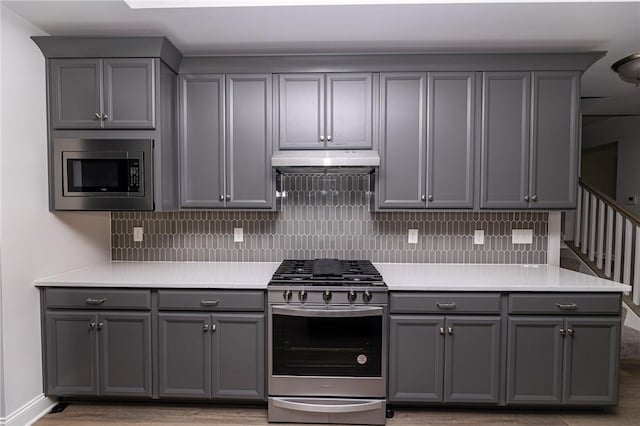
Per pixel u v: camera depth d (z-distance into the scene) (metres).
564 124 2.46
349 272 2.42
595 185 5.11
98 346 2.24
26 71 2.14
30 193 2.17
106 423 2.17
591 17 2.01
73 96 2.32
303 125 2.52
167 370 2.24
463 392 2.20
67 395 2.26
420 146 2.49
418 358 2.20
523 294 2.17
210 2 1.93
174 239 2.89
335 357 2.17
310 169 2.58
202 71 2.52
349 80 2.50
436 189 2.50
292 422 2.19
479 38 2.27
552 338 2.18
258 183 2.54
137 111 2.32
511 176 2.48
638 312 3.08
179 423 2.17
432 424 2.18
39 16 2.06
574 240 3.90
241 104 2.52
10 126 2.03
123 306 2.22
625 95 3.34
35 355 2.19
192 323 2.22
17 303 2.07
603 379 2.18
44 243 2.27
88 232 2.68
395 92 2.49
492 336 2.18
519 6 1.91
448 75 2.47
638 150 4.43
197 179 2.54
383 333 2.15
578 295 2.16
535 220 2.82
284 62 2.49
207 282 2.22
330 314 2.11
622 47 2.38
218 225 2.88
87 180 2.33
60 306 2.23
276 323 2.16
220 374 2.23
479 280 2.29
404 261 2.86
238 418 2.23
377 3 1.90
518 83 2.46
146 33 2.24
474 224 2.83
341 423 2.18
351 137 2.51
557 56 2.43
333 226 2.86
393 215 2.84
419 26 2.13
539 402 2.19
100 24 2.14
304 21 2.08
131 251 2.91
